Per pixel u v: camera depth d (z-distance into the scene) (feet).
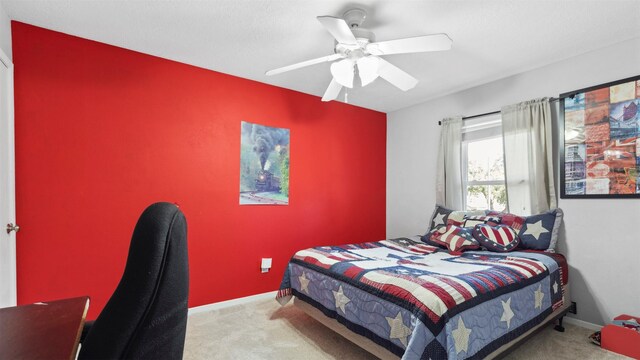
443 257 8.64
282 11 6.84
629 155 7.89
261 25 7.41
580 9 6.68
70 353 2.28
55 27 7.48
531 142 9.63
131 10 6.82
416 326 5.01
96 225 8.02
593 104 8.54
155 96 8.97
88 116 8.00
